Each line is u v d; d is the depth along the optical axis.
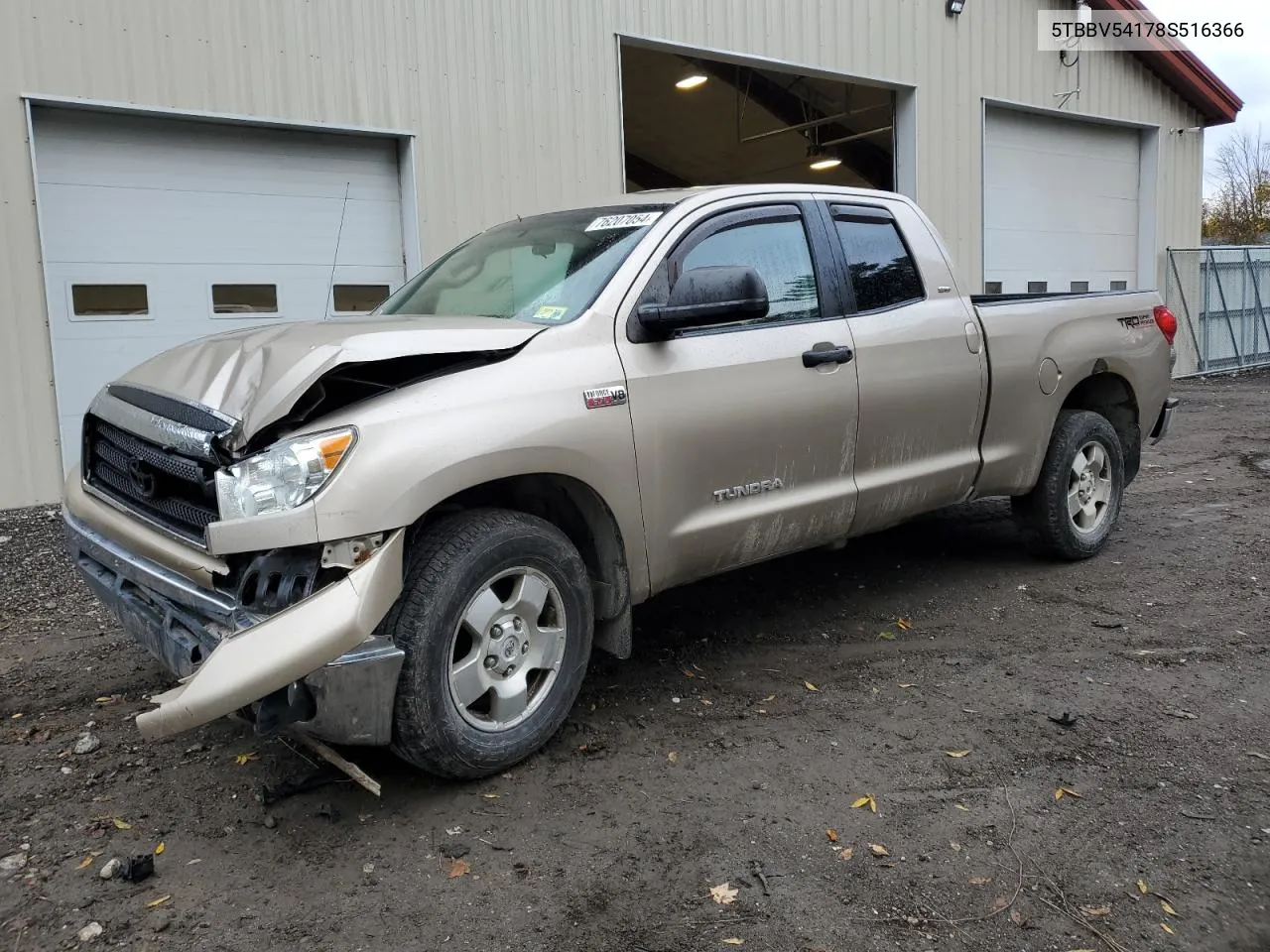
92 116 8.04
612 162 10.70
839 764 3.54
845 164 21.09
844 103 17.03
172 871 2.93
